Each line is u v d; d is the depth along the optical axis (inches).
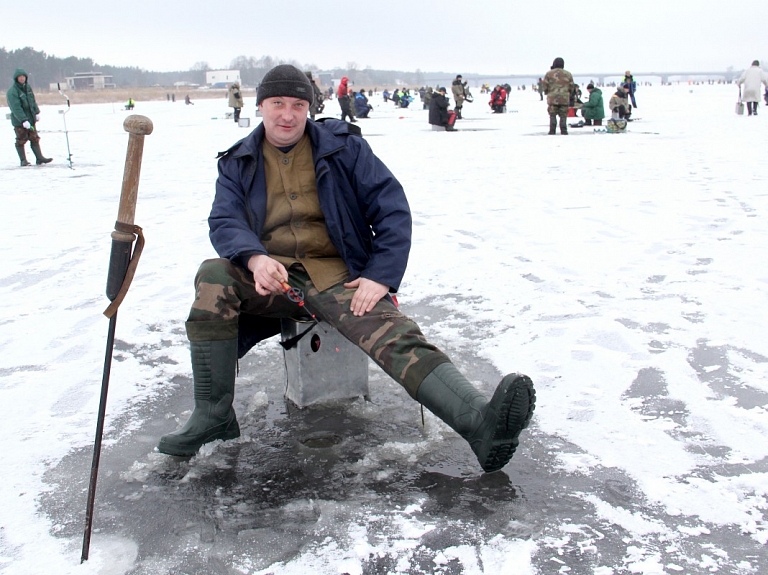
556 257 215.6
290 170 111.0
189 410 123.8
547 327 155.7
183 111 1921.8
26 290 200.7
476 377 132.1
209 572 79.9
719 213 271.6
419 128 910.4
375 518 89.4
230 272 105.6
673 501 90.6
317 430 114.2
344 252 109.4
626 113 729.6
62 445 111.0
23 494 97.0
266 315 112.3
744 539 82.7
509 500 92.4
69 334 162.7
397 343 99.0
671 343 143.1
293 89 105.8
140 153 85.4
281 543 84.8
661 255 213.0
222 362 105.3
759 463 98.8
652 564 78.7
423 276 201.0
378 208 108.3
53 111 2110.0
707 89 3400.6
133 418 120.7
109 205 347.9
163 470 102.8
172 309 179.0
